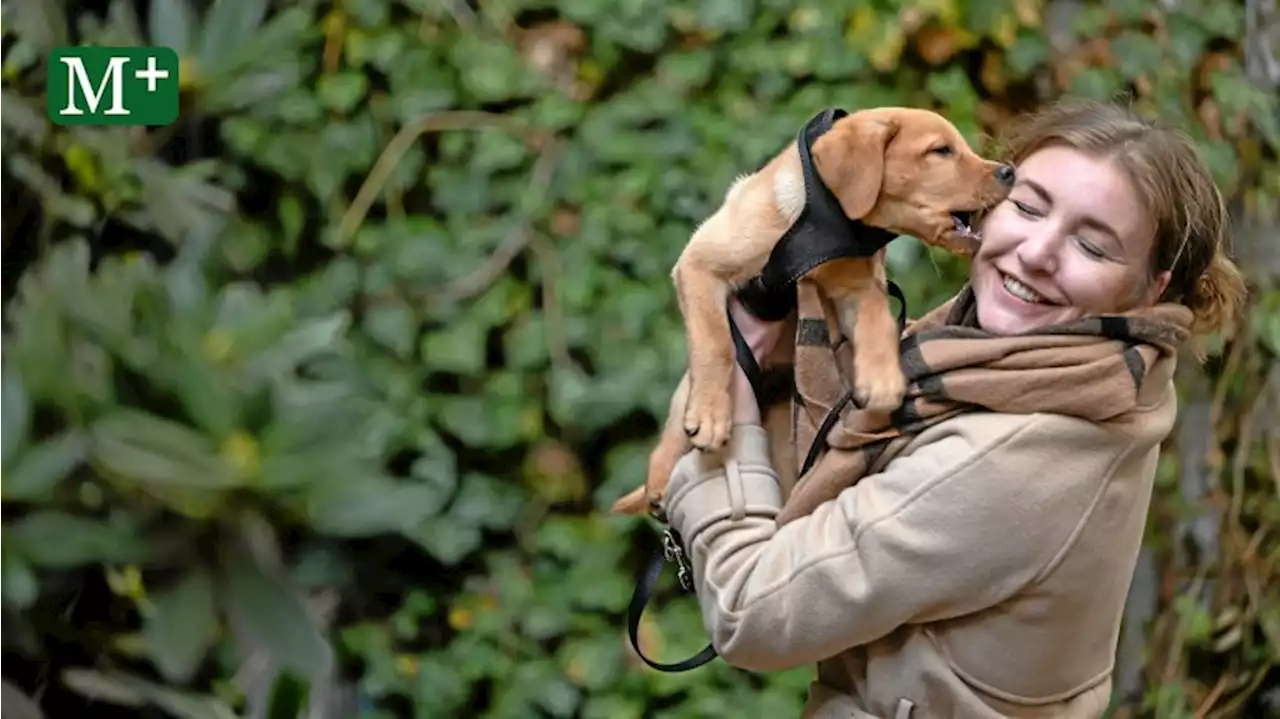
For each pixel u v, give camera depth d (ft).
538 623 13.51
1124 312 7.39
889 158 7.28
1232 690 15.10
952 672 7.32
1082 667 7.43
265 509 6.13
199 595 6.09
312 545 13.05
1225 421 14.75
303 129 13.39
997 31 13.65
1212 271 7.81
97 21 10.02
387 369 13.41
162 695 8.04
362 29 13.65
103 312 6.24
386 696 13.60
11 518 6.33
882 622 7.08
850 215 7.16
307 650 6.28
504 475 13.76
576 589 13.58
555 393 13.48
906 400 7.25
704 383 7.68
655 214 13.60
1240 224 14.69
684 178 13.55
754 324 7.89
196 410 5.97
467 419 13.52
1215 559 14.80
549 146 13.74
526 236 13.67
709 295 7.71
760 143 13.47
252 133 13.12
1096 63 14.05
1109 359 6.92
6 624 7.76
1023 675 7.26
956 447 6.98
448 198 13.74
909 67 13.74
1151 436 7.15
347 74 13.61
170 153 12.80
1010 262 7.36
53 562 6.08
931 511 6.90
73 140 9.27
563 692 13.37
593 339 13.53
